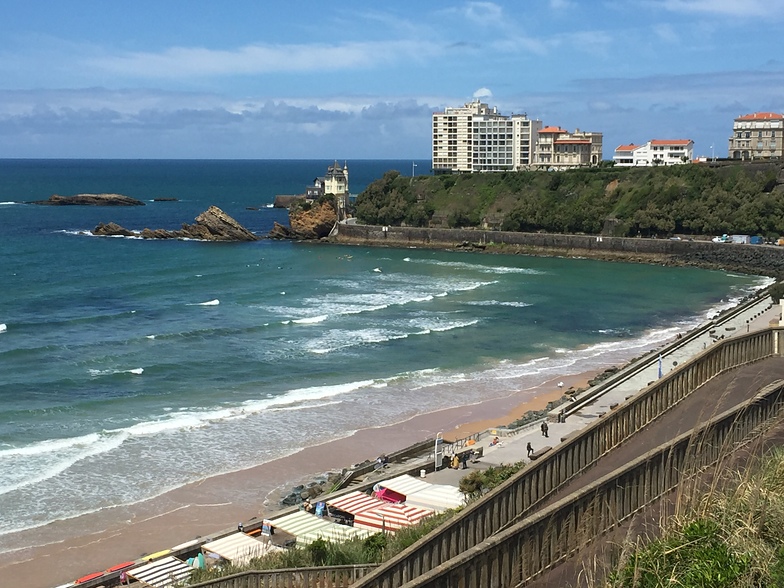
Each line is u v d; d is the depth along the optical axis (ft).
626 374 187.73
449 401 195.21
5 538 124.36
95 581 108.37
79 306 292.81
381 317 285.64
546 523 49.01
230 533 122.52
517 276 390.83
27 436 164.35
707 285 363.97
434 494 126.21
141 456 156.46
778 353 97.96
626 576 44.16
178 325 264.93
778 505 48.60
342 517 125.70
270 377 210.38
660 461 56.85
